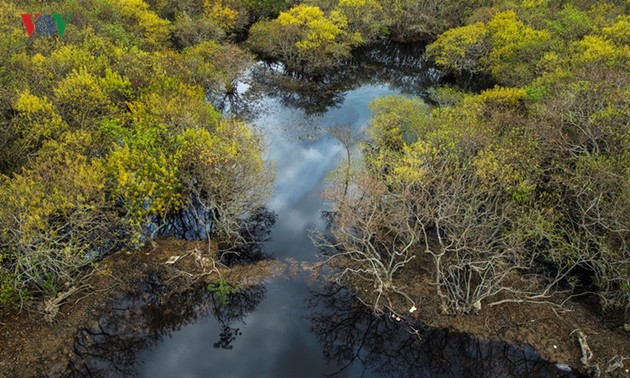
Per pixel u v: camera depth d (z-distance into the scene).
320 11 49.75
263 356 22.42
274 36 48.56
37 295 23.22
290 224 30.20
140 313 23.88
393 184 27.48
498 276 23.05
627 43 39.75
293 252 27.98
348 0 51.91
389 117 35.34
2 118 27.66
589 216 23.12
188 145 27.09
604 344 21.12
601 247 21.44
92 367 21.34
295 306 24.86
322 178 34.28
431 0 54.78
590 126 27.42
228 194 27.64
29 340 21.38
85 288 24.14
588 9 49.38
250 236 29.03
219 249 27.58
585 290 24.41
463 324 22.94
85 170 23.64
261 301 24.98
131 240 24.62
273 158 36.53
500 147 26.69
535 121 29.56
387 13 55.09
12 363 20.41
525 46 40.62
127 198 25.02
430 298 24.27
